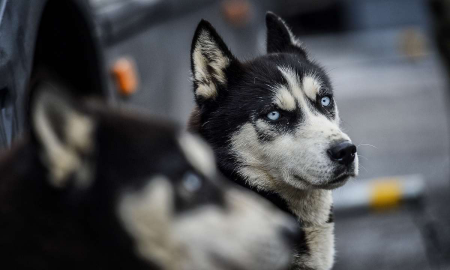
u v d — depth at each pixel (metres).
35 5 3.83
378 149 11.17
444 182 9.02
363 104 15.02
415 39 21.38
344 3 25.56
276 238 2.58
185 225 2.46
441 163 9.98
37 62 4.72
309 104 4.61
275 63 4.79
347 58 22.06
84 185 2.38
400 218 8.17
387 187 7.22
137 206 2.42
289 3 25.94
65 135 2.36
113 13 5.18
